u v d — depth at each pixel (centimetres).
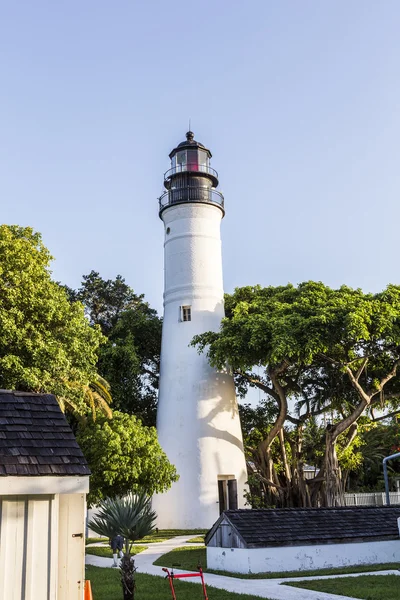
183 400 3500
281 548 1673
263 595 1277
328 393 3703
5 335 2245
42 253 2705
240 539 1669
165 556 2058
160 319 4428
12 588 852
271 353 2970
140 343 4219
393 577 1485
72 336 2498
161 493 3044
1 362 2195
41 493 895
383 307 3062
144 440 2834
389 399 3809
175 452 3416
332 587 1355
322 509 1930
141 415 3959
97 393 3106
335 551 1748
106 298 4531
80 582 925
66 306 2562
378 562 1806
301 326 2984
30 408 1023
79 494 960
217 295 3738
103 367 3894
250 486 3459
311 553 1709
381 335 3042
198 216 3803
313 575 1587
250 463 4284
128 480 2714
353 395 3734
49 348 2306
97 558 2083
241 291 4062
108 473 2641
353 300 3120
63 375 2448
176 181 3903
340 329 2952
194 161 3884
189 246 3759
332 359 3238
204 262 3747
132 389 3838
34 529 888
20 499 891
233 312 3741
